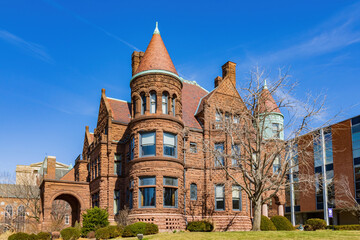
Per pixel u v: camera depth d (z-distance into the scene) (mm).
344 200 49625
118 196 37125
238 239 20469
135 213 31141
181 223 32000
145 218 30469
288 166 29562
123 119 39469
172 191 32156
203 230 32031
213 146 36188
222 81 39719
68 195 45062
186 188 35000
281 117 45094
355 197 48406
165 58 34719
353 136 50062
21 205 79250
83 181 44000
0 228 58188
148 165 31641
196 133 37125
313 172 54688
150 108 33250
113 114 39406
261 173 28047
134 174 32188
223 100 39188
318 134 34969
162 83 33375
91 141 47406
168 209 31016
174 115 34062
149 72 33438
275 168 39719
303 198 57500
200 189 35781
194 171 35906
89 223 31844
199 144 36906
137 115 33469
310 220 35031
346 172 50125
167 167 31781
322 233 22172
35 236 30234
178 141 33406
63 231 30188
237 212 35000
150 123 32500
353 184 49031
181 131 34250
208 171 36219
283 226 35656
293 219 58750
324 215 52875
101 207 36156
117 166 37938
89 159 44688
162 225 30188
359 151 48938
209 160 36375
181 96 37938
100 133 41188
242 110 30562
